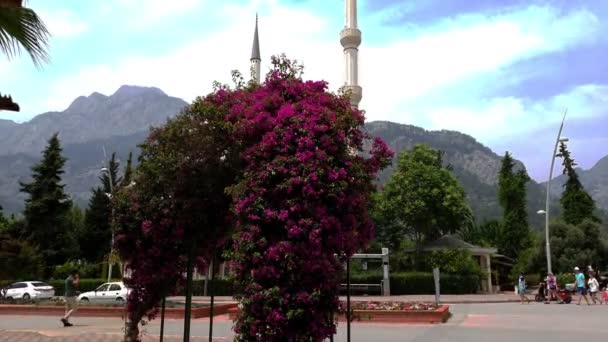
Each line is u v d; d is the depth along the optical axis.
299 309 6.99
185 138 8.67
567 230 48.34
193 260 9.77
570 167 62.28
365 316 16.94
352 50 49.53
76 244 48.56
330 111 8.05
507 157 66.81
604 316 21.98
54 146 47.31
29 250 35.06
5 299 29.80
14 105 8.32
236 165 8.54
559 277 41.69
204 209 8.95
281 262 7.18
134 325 10.06
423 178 46.75
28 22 7.82
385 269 40.12
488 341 14.65
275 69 8.86
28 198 46.28
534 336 15.60
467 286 42.38
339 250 7.66
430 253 45.56
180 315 22.44
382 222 49.69
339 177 7.62
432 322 19.62
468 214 51.84
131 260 9.69
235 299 7.45
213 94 9.03
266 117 8.02
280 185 7.38
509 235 63.19
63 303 26.38
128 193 9.42
